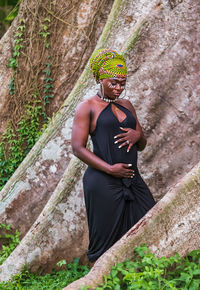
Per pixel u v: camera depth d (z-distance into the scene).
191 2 5.06
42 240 4.93
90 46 7.29
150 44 5.09
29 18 7.35
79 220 4.96
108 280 3.56
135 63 5.08
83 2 7.27
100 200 3.92
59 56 7.33
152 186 5.07
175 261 3.58
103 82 3.96
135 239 3.71
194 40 5.05
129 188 3.98
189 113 5.05
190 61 5.05
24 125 7.28
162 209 3.80
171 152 5.08
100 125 3.95
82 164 4.95
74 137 3.99
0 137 7.36
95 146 4.00
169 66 5.05
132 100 5.05
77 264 4.92
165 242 3.74
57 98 7.35
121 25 5.70
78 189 4.96
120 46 5.62
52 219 4.95
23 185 5.81
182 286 3.52
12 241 5.86
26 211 5.83
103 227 3.94
